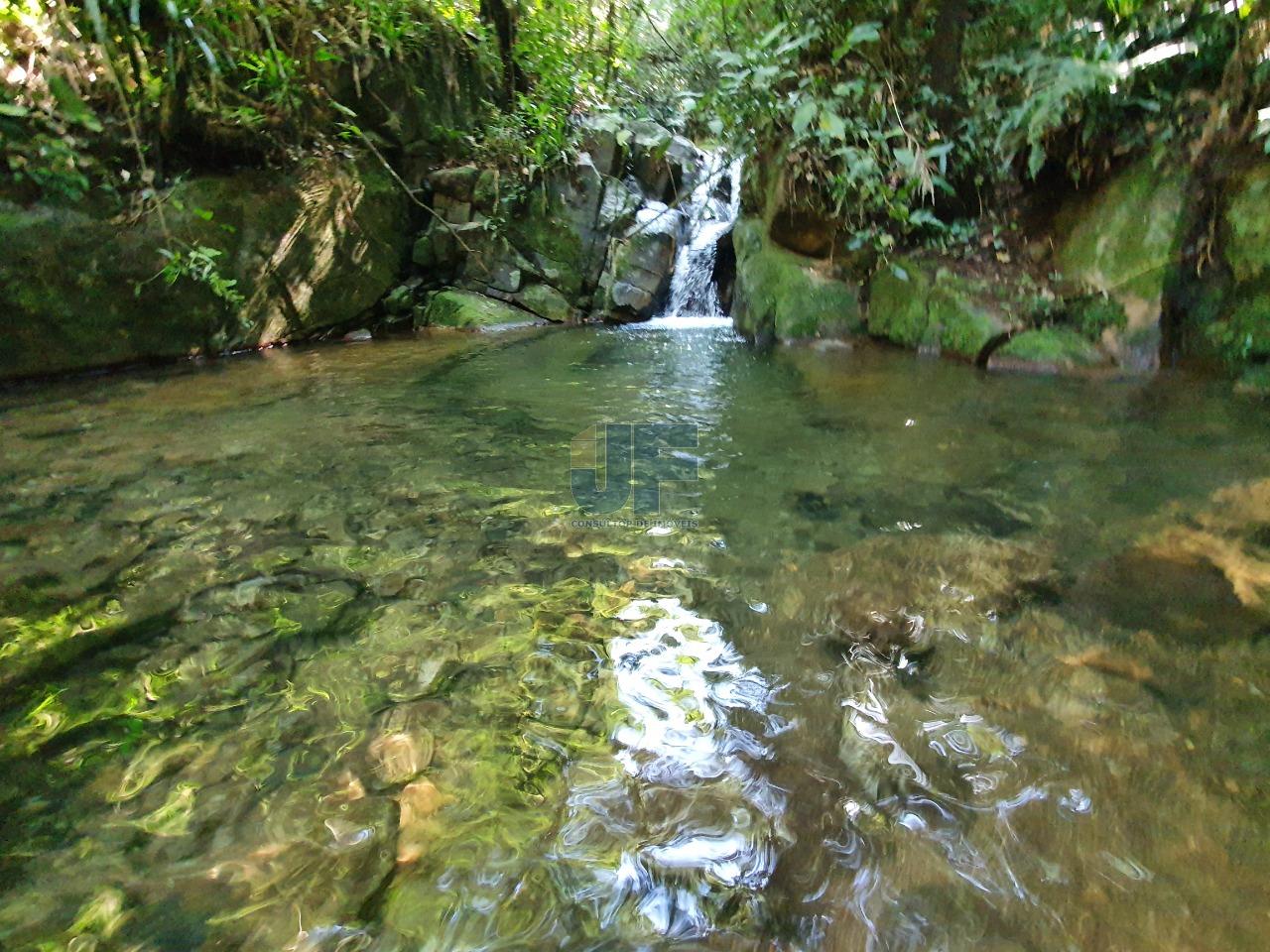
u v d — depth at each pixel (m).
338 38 5.13
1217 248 3.10
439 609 1.49
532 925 0.82
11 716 1.15
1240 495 1.94
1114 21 3.45
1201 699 1.16
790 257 4.93
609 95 7.44
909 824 0.95
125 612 1.46
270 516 1.96
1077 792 0.99
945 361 3.93
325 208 5.09
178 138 4.26
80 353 3.85
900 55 4.13
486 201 6.14
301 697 1.21
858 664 1.29
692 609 1.49
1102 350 3.46
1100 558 1.64
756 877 0.88
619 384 3.66
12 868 0.88
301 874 0.88
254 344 4.76
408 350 4.77
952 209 4.26
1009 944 0.79
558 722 1.15
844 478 2.22
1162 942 0.78
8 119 3.37
